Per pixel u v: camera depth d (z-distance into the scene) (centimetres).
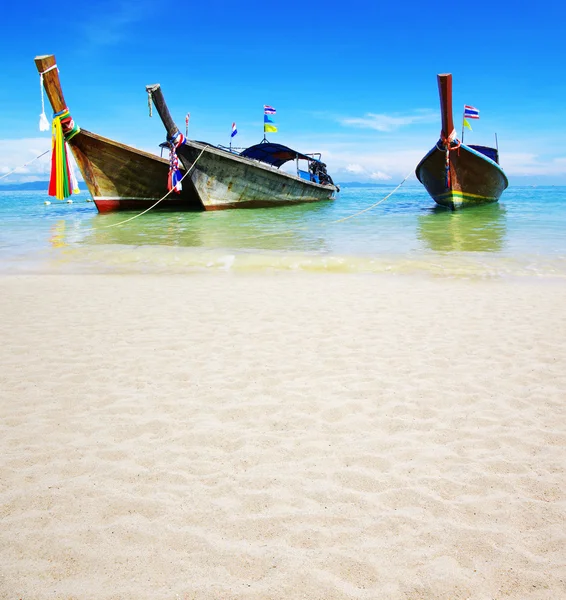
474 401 377
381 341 516
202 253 1102
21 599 195
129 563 215
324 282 828
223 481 278
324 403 376
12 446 315
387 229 1509
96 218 1950
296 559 218
